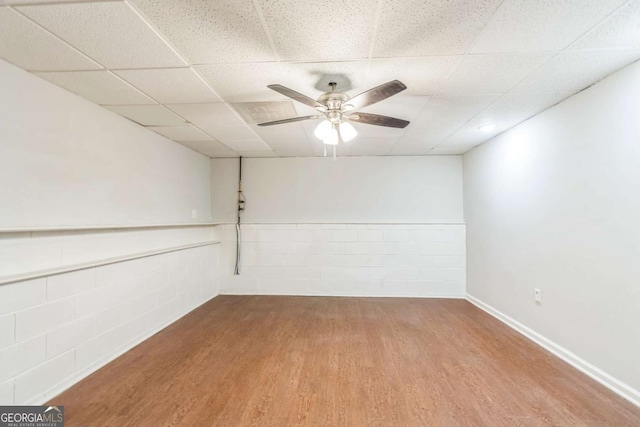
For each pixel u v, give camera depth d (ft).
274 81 7.45
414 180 15.87
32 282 6.48
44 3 4.77
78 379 7.50
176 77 7.25
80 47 5.99
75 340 7.48
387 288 15.61
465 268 15.33
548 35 5.63
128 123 10.11
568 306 8.43
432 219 15.78
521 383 7.39
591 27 5.38
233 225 15.97
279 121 8.18
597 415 6.21
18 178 6.66
